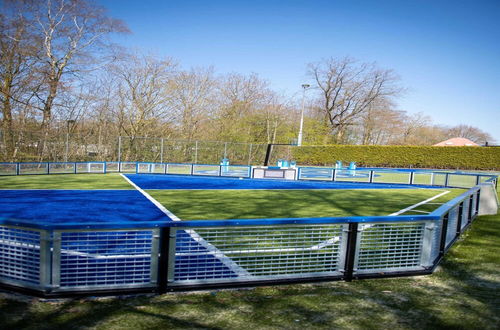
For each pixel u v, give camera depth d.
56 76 31.17
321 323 3.77
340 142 59.19
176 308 4.00
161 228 4.29
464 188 22.36
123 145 32.19
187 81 43.78
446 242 6.75
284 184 23.44
